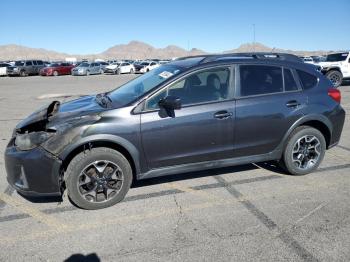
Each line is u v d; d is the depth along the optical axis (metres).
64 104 5.23
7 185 5.39
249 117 4.99
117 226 4.13
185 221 4.23
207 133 4.80
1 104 14.27
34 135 4.31
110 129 4.36
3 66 40.91
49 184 4.29
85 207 4.50
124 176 4.57
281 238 3.82
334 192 4.97
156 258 3.51
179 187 5.20
